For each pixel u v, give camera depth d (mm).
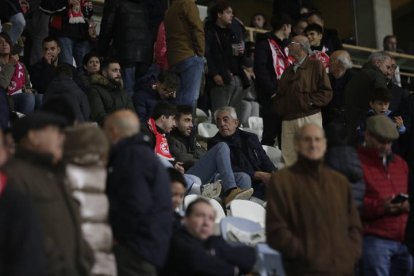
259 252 16750
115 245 13977
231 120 23188
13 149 13375
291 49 24469
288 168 15133
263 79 27656
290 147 24281
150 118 23047
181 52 26141
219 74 28594
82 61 27188
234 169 22844
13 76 25438
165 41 27219
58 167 13250
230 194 21703
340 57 25875
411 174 16109
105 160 14047
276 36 28266
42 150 12891
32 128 12898
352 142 19109
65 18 28484
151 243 13867
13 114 22562
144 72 26406
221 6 28828
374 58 24844
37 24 29344
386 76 24750
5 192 12016
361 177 16109
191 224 15000
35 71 26781
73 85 21969
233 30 29359
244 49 30297
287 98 24281
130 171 13992
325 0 46844
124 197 13898
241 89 29844
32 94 25125
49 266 12578
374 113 22625
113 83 23406
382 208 16203
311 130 15078
